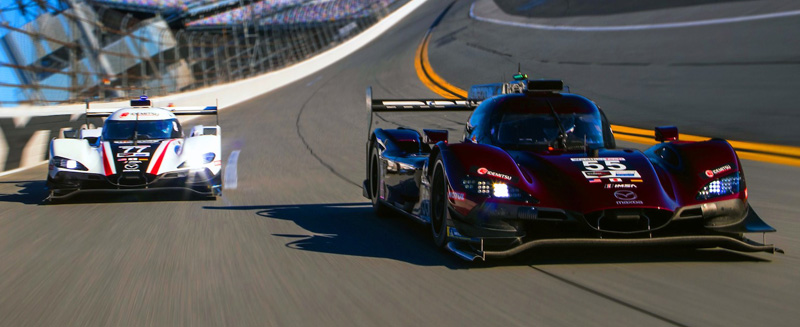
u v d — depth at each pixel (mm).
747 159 19406
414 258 8547
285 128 34344
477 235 7777
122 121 16609
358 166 20797
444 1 111375
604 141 9594
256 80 61156
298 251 9086
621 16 56344
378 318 6000
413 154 11359
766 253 8469
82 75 36844
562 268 7770
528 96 10039
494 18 75062
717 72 33938
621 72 38719
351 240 9906
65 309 6523
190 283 7430
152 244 9812
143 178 14289
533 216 7613
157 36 49562
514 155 8875
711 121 25328
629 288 6840
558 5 70250
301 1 88812
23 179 19750
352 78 59719
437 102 13305
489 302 6426
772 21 41344
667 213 7617
